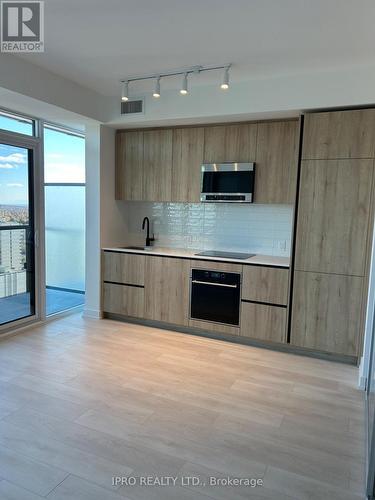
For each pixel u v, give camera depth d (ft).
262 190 13.21
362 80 10.89
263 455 7.32
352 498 6.30
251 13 7.93
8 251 13.48
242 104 12.37
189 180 14.37
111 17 8.24
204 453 7.32
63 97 12.44
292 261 12.16
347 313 11.69
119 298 15.29
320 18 8.07
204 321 13.76
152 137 14.89
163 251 14.99
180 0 7.47
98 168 14.92
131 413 8.64
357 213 11.31
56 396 9.30
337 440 7.87
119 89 13.55
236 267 13.00
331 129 11.39
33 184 14.16
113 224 15.99
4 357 11.59
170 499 6.17
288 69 11.16
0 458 7.02
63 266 17.22
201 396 9.50
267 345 13.08
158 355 12.05
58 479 6.54
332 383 10.46
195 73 11.55
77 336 13.61
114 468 6.84
